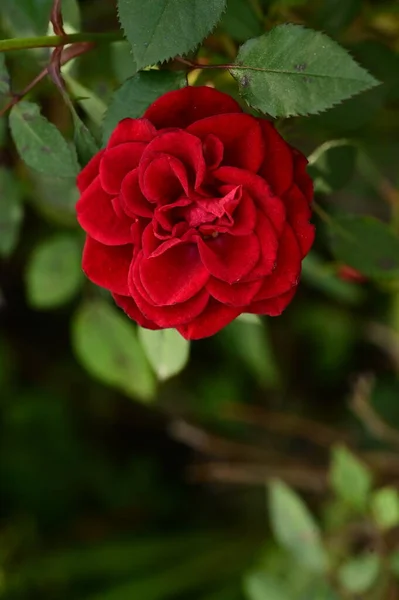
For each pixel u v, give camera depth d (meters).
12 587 0.74
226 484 0.82
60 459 0.80
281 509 0.56
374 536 0.56
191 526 0.81
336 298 0.71
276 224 0.40
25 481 0.79
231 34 0.46
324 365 0.74
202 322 0.41
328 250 0.51
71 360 0.81
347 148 0.48
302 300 0.72
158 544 0.77
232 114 0.40
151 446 0.84
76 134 0.43
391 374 0.71
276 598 0.56
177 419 0.76
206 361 0.77
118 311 0.58
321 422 0.75
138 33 0.40
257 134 0.40
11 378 0.78
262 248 0.40
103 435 0.83
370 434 0.68
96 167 0.41
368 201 0.60
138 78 0.42
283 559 0.69
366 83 0.40
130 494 0.82
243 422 0.77
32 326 0.80
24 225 0.65
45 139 0.44
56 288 0.55
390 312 0.68
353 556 0.58
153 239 0.41
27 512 0.79
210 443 0.71
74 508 0.81
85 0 0.50
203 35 0.40
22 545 0.77
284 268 0.41
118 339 0.55
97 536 0.80
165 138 0.40
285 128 0.46
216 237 0.41
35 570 0.75
